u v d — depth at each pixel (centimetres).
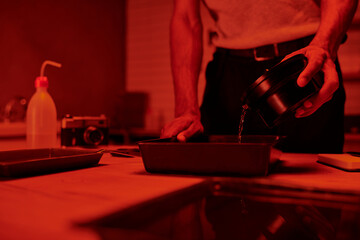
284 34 108
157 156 59
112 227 30
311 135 112
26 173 57
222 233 33
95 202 38
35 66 304
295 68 61
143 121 421
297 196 40
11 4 280
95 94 386
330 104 110
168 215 35
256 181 43
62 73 337
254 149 54
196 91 108
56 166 61
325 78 64
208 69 131
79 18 361
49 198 40
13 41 282
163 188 47
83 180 53
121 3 441
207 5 128
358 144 273
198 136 87
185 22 116
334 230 34
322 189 40
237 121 121
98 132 122
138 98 418
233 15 120
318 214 37
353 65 328
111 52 416
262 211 38
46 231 27
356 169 63
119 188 47
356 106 331
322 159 76
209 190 44
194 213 37
